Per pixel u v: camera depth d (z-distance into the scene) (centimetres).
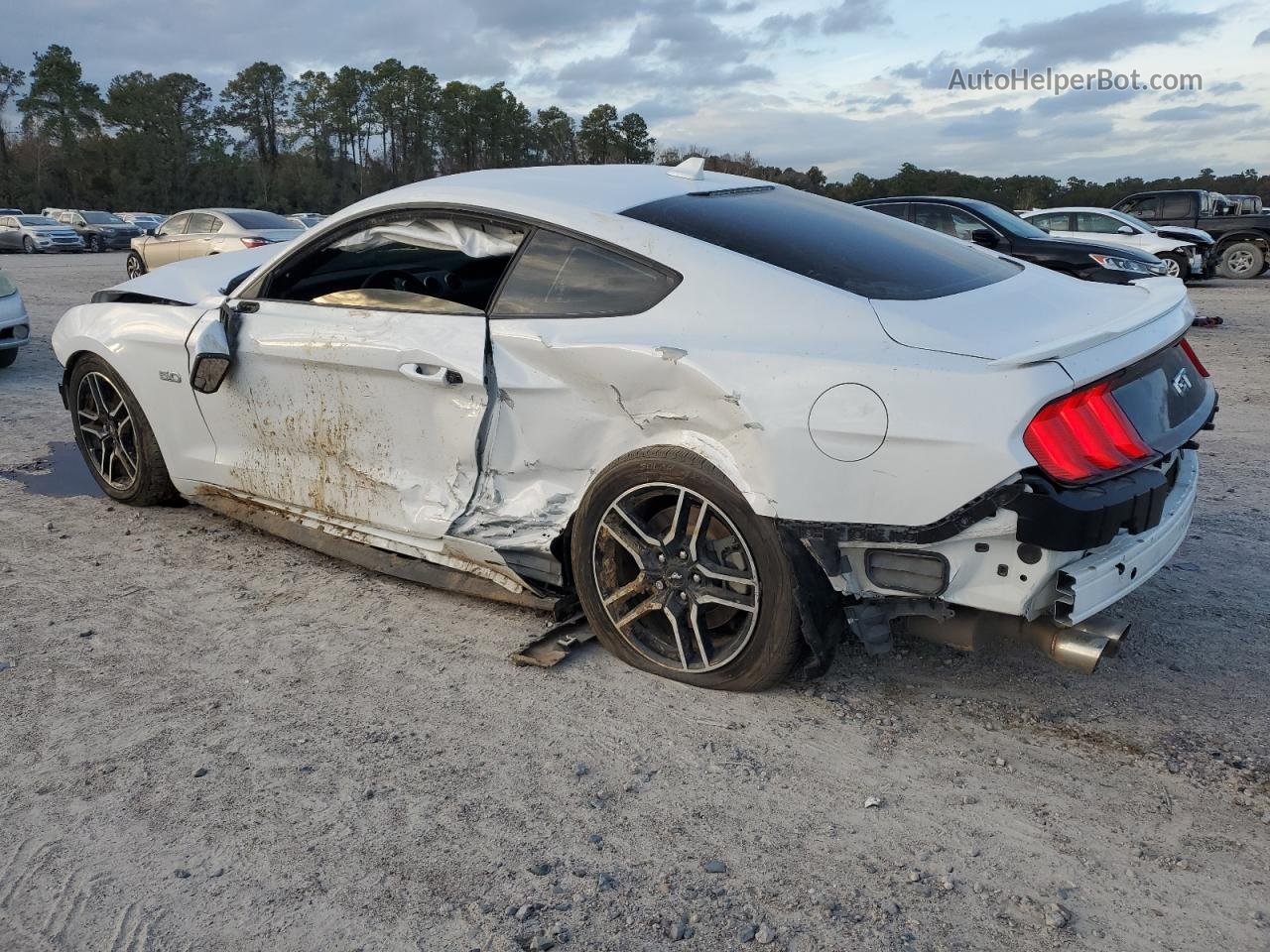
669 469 275
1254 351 913
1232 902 205
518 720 279
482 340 314
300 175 8344
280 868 218
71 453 555
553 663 308
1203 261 1623
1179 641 323
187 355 395
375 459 351
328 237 364
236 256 475
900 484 241
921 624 271
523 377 307
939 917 202
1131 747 263
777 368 257
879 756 260
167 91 8712
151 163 7838
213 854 223
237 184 8181
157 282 450
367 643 327
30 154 7369
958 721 277
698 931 199
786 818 235
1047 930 198
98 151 7612
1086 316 282
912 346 248
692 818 235
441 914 204
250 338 374
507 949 194
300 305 368
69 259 2870
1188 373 288
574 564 306
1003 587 241
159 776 252
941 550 246
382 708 285
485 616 348
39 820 235
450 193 337
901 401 240
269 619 345
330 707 286
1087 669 251
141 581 376
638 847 225
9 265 2461
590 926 200
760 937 196
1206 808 237
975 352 242
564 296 306
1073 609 237
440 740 269
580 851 224
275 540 419
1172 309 284
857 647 321
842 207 361
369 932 199
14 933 200
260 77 9881
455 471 330
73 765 257
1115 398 245
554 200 319
